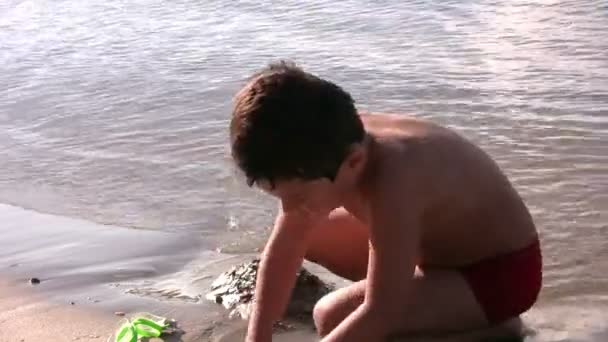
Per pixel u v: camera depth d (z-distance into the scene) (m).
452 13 7.58
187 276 3.48
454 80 5.77
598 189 4.06
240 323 3.03
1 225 4.20
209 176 4.62
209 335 2.95
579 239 3.61
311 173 2.22
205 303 3.21
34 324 3.09
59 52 7.65
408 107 5.32
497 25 7.05
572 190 4.07
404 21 7.48
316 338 2.90
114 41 7.87
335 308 2.81
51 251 3.82
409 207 2.49
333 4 8.38
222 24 8.08
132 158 4.98
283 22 7.90
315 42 7.09
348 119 2.28
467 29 7.02
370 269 2.50
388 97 5.53
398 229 2.46
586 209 3.88
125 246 3.84
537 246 2.93
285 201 2.38
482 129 4.89
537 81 5.62
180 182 4.58
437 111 5.22
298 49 6.91
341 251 3.11
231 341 2.91
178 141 5.17
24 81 6.82
